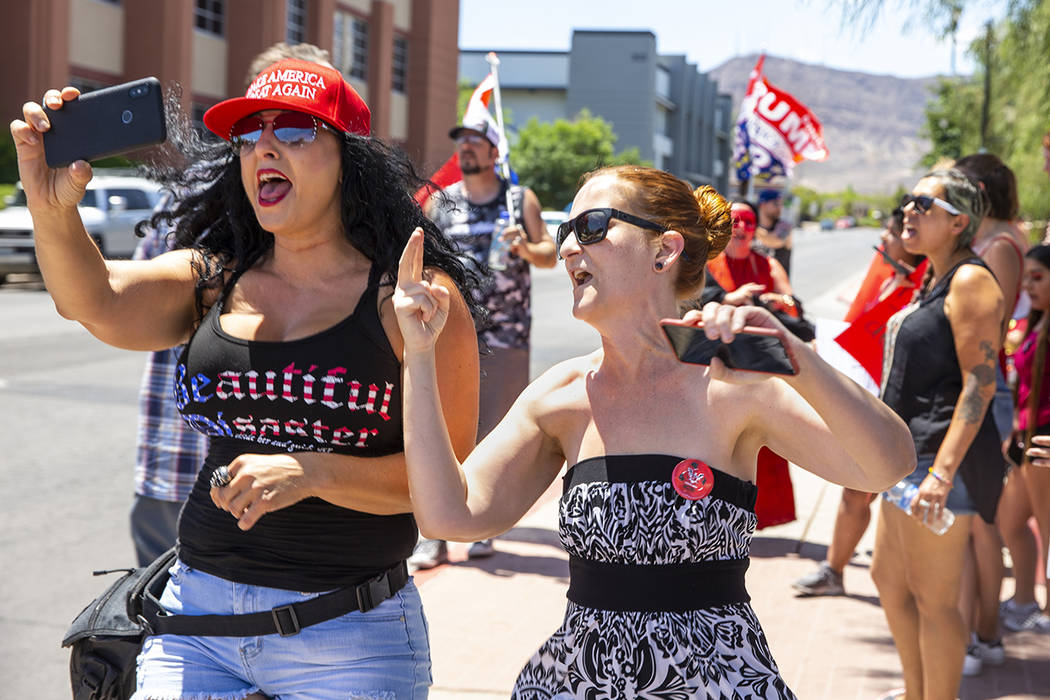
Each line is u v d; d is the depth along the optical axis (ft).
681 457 7.11
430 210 19.21
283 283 8.38
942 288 12.05
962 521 11.79
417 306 7.14
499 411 18.69
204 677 7.86
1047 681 14.74
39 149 7.77
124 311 8.52
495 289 18.51
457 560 19.19
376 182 8.25
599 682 6.93
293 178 8.07
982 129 62.23
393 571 8.20
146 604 8.23
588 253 7.27
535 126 214.69
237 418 7.99
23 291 65.77
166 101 9.29
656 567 6.95
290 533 7.84
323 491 7.67
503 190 19.06
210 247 8.93
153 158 9.28
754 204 26.84
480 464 7.65
